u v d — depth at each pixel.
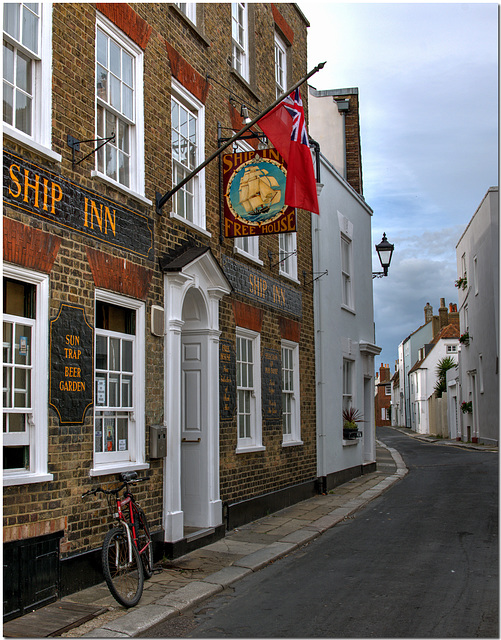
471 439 33.62
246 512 11.15
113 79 8.31
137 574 6.77
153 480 8.51
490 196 26.39
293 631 5.85
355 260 19.45
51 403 6.69
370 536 10.08
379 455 26.62
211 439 10.09
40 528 6.42
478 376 30.75
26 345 6.54
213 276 10.23
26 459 6.46
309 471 14.62
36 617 6.05
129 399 8.27
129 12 8.53
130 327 8.38
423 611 6.30
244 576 7.87
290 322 14.01
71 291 7.08
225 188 10.32
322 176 16.67
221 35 11.45
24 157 6.48
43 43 6.92
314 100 23.53
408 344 72.38
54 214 6.87
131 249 8.27
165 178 9.26
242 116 11.73
